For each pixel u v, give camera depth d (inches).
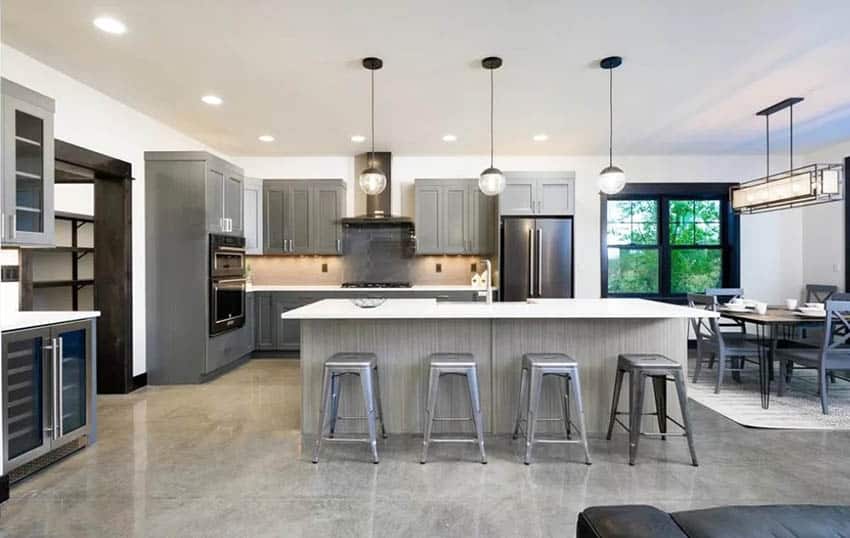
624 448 115.9
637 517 48.6
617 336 126.3
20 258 126.7
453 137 206.5
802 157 240.4
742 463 107.0
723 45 119.1
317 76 138.9
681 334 126.4
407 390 126.6
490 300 134.5
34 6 100.2
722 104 163.5
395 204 244.1
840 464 106.4
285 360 221.1
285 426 132.0
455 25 109.4
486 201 230.5
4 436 92.0
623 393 126.4
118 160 160.1
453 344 126.4
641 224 252.2
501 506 88.1
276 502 89.6
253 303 221.8
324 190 233.6
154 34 113.1
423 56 125.6
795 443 118.9
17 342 97.1
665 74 137.7
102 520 83.1
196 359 177.5
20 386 98.5
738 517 48.9
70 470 103.5
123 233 164.4
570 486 96.0
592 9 102.4
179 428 130.3
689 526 48.0
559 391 126.0
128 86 146.6
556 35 114.2
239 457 110.7
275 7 101.2
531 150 230.7
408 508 87.4
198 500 90.4
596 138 208.1
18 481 98.0
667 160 242.1
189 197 176.6
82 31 111.5
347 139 209.9
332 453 113.3
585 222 243.0
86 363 117.5
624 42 118.0
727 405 149.9
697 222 252.1
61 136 136.6
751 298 244.4
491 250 230.1
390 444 119.3
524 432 125.0
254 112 171.8
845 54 124.3
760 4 100.1
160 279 177.3
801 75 138.7
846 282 216.1
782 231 244.7
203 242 176.9
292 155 241.0
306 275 245.4
